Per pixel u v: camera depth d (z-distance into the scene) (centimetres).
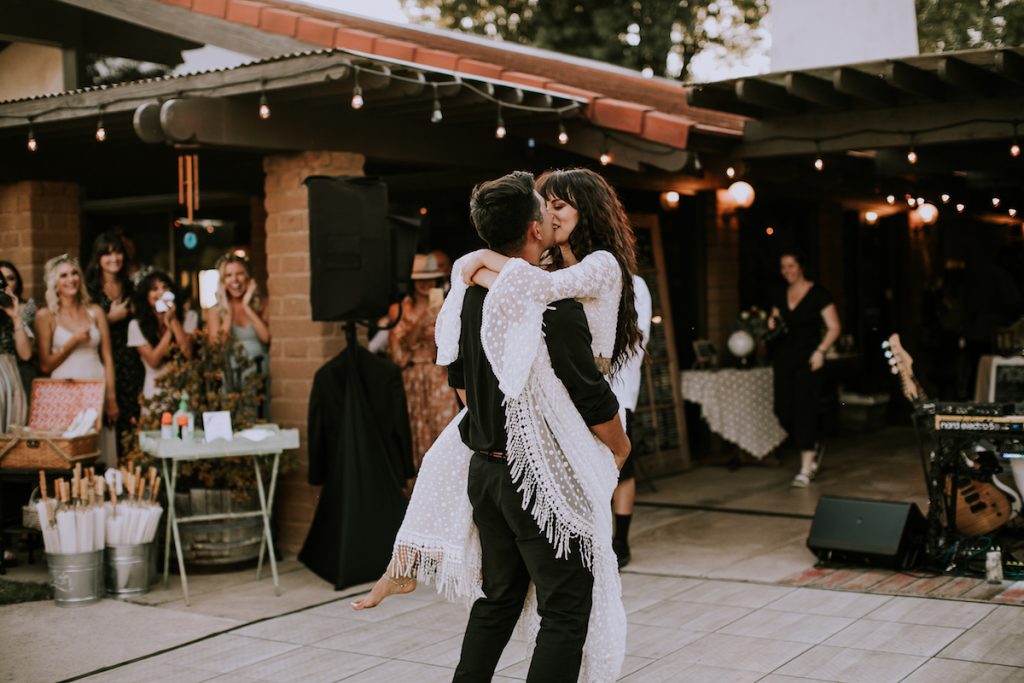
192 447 534
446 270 783
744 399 873
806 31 655
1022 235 1033
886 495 753
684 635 451
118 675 422
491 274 314
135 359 673
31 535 607
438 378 665
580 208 338
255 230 1109
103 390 608
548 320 306
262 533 595
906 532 536
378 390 573
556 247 349
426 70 558
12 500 621
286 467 584
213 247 1173
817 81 627
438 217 990
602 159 667
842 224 1112
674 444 877
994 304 1038
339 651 448
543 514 307
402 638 464
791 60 659
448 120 670
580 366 306
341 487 556
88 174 779
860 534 542
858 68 587
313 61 526
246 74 548
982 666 398
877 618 463
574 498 310
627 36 2042
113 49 711
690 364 938
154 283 650
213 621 495
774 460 888
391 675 416
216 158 805
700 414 937
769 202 1017
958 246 1236
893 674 393
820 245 1072
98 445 641
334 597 533
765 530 656
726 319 938
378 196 567
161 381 584
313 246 561
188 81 571
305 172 614
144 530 538
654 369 859
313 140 609
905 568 542
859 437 1048
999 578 507
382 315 571
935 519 537
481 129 715
